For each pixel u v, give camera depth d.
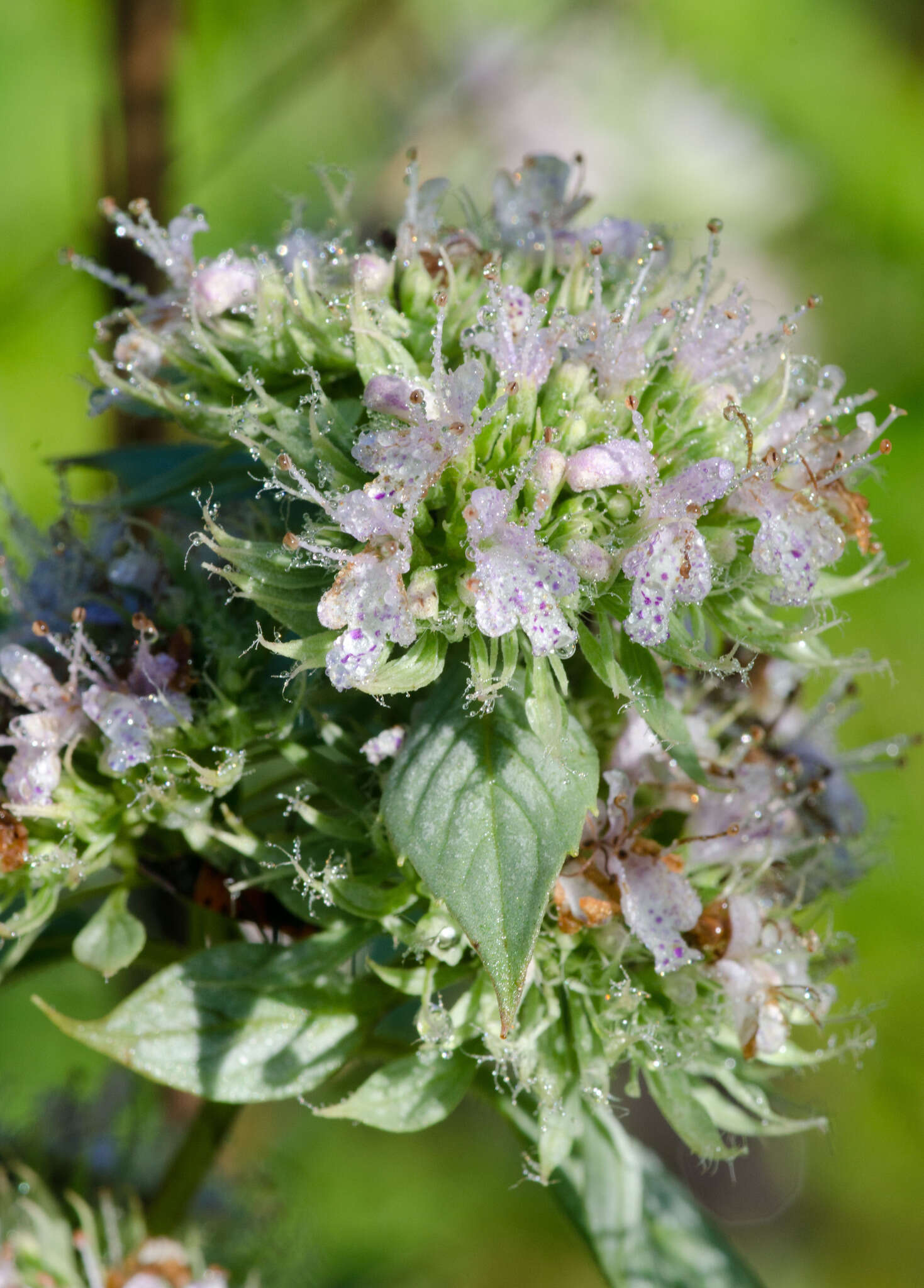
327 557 0.16
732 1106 0.17
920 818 0.27
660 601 0.16
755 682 0.18
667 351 0.17
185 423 0.17
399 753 0.17
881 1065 0.26
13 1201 0.19
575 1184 0.18
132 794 0.17
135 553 0.18
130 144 0.22
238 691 0.17
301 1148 0.27
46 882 0.17
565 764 0.16
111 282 0.18
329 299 0.17
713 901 0.17
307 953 0.17
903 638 0.27
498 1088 0.17
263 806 0.18
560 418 0.17
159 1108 0.20
